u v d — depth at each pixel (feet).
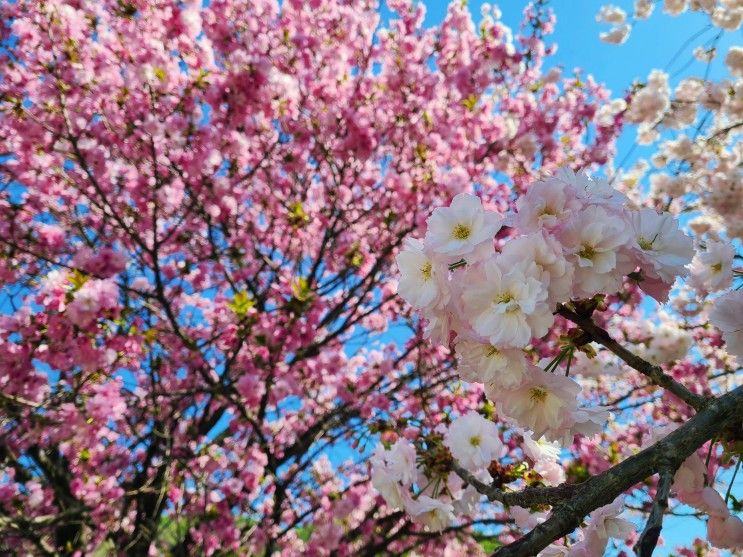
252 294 22.36
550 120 23.36
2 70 17.63
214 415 23.39
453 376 20.65
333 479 24.79
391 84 22.27
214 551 20.89
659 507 2.94
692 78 18.98
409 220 21.97
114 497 20.16
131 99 18.26
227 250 19.85
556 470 7.08
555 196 4.17
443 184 21.08
